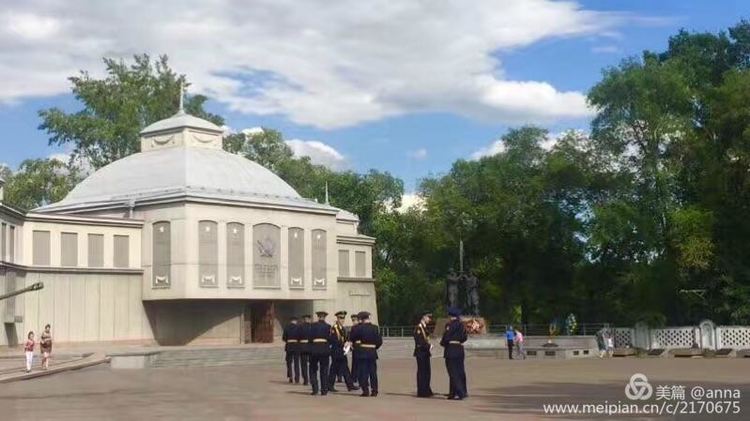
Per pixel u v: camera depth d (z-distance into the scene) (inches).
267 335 2486.5
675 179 2544.3
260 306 2500.0
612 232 2501.2
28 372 1401.3
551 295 2984.7
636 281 2513.5
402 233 3398.1
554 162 2822.3
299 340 1224.2
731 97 2404.0
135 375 1435.8
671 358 2148.1
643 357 2214.6
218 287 2322.8
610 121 2551.7
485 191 3065.9
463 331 976.3
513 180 3026.6
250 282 2393.0
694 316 2568.9
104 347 2197.3
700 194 2506.2
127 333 2297.0
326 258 2613.2
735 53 2903.5
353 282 2901.1
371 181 3708.2
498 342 2362.2
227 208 2363.4
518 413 811.4
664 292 2518.5
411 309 3528.5
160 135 2706.7
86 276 2228.1
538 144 3100.4
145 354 1717.5
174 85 3580.2
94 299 2239.2
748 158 2349.9
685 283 2506.2
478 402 930.1
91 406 905.5
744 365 1731.1
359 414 813.9
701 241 2373.3
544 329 2861.7
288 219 2507.4
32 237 2137.1
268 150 3740.2
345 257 2898.6
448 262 3228.3
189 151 2593.5
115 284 2288.4
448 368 973.8
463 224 3083.2
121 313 2290.8
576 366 1737.2
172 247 2299.5
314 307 2696.9
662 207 2519.7
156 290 2314.2
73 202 2527.1
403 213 3494.1
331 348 1099.9
